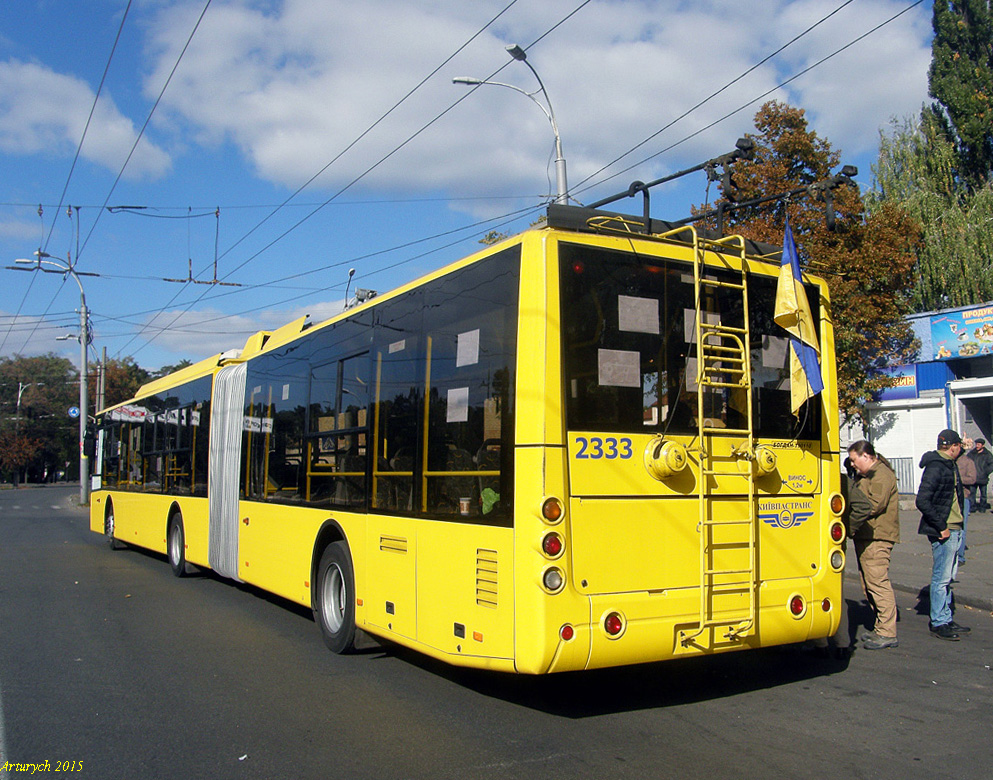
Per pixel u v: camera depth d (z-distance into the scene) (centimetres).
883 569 785
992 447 2272
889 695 628
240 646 816
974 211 2528
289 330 984
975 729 547
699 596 550
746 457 583
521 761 491
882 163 2798
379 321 727
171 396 1420
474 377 574
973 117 2770
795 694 632
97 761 500
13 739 540
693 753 502
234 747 523
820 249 1738
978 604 988
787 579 600
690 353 577
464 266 603
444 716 582
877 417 2367
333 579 796
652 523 540
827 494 628
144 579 1309
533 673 498
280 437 947
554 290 528
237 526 1066
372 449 717
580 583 511
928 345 2239
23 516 3175
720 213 654
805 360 601
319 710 599
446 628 580
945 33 2928
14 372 8506
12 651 796
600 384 535
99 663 746
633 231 591
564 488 510
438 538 596
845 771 471
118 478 1741
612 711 591
